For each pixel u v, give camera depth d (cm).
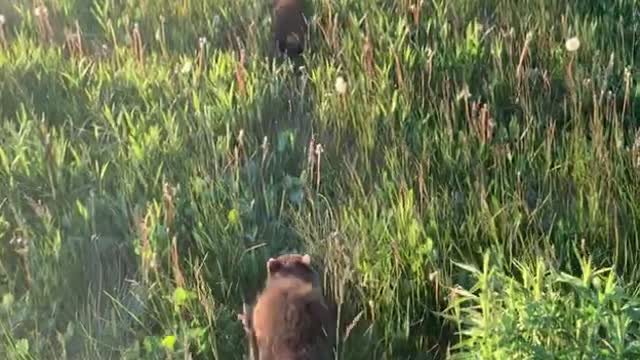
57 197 530
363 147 555
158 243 501
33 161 541
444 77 587
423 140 549
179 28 654
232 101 584
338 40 627
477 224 506
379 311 480
